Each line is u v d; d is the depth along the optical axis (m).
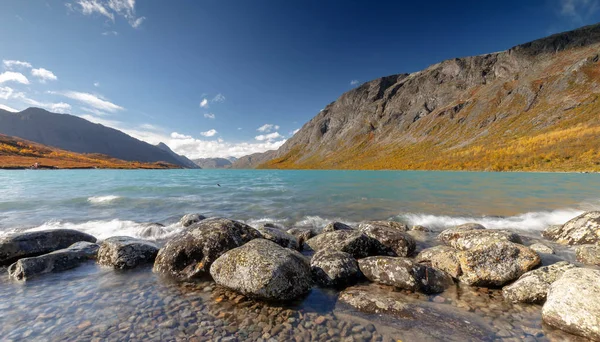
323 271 8.01
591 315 5.09
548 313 5.63
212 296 6.94
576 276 5.91
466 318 5.95
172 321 5.75
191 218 15.01
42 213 17.89
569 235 11.72
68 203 21.69
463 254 8.21
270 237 10.40
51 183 40.94
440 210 19.41
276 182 48.81
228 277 7.23
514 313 6.16
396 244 10.63
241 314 6.08
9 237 9.77
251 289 6.70
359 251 10.04
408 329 5.53
